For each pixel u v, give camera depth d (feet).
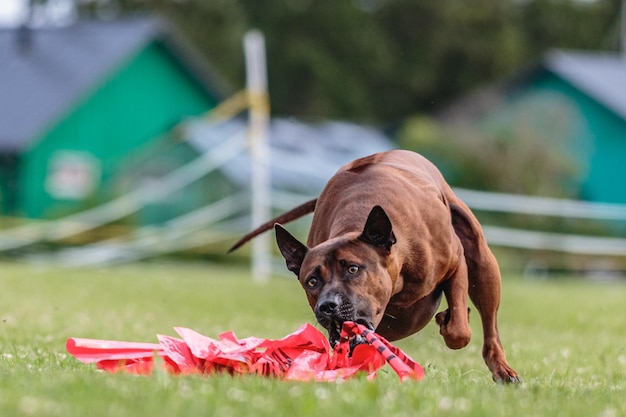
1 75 96.43
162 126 99.35
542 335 34.19
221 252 74.64
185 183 81.76
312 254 19.02
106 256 72.49
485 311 21.99
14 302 39.22
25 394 15.26
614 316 41.06
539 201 79.30
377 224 18.93
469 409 15.19
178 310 39.88
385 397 15.65
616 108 98.37
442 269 20.66
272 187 81.46
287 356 19.74
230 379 17.58
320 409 14.65
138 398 15.08
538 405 16.17
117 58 94.94
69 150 93.61
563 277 74.95
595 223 79.05
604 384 21.30
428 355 28.37
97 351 19.27
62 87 93.25
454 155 90.68
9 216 90.74
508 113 100.01
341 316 18.35
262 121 60.90
